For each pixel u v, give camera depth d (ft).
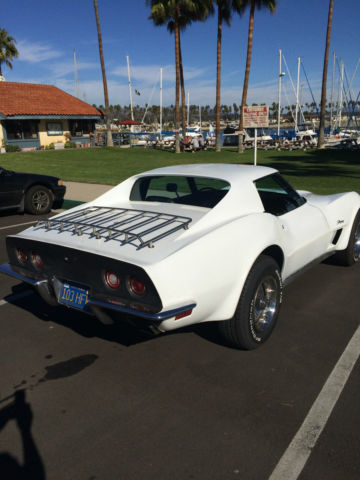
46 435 7.66
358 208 15.85
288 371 9.48
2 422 8.07
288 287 14.56
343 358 9.93
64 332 11.81
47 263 10.03
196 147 101.76
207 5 89.15
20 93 95.81
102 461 6.99
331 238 14.52
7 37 131.75
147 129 199.72
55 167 61.41
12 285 15.83
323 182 39.55
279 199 12.65
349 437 7.33
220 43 96.53
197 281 8.79
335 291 14.05
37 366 10.07
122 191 13.23
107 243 9.36
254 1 88.99
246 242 9.82
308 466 6.72
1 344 11.19
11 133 89.92
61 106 99.25
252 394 8.68
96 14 96.22
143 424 7.88
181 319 8.67
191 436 7.50
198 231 9.66
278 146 107.86
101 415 8.19
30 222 26.96
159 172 12.94
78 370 9.84
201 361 10.05
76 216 11.75
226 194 10.90
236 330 9.91
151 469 6.78
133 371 9.72
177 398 8.64
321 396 8.52
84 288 9.52
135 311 8.36
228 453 7.06
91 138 108.47
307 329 11.46
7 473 6.81
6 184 27.30
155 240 9.14
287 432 7.50
